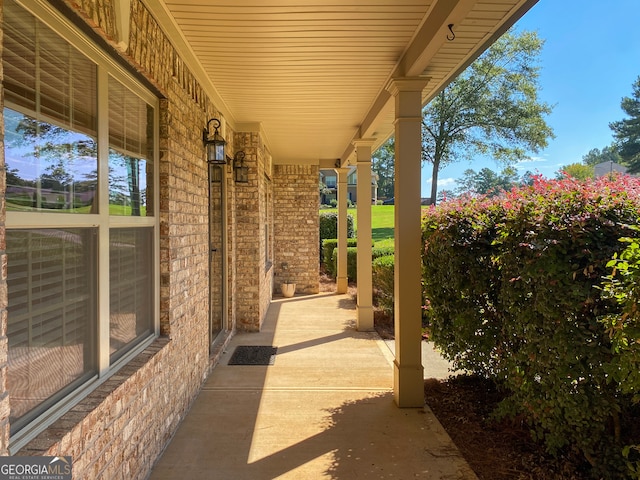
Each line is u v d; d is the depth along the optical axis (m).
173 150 3.06
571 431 2.43
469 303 3.55
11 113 1.51
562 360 2.33
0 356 1.28
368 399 3.83
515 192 2.98
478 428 3.25
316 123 6.04
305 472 2.67
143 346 2.72
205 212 4.14
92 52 2.02
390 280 6.92
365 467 2.74
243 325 6.23
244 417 3.43
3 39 1.46
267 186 8.20
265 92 4.54
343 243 9.79
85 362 2.02
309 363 4.82
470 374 4.25
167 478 2.58
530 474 2.62
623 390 1.94
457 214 3.71
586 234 2.30
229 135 5.52
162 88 2.81
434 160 19.47
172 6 2.72
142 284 2.75
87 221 1.99
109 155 2.27
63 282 1.84
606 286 2.02
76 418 1.75
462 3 2.39
